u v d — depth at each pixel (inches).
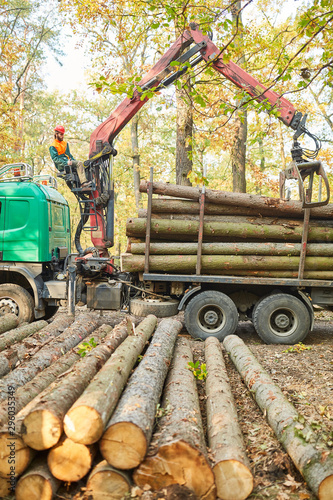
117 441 113.4
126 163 1141.7
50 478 114.0
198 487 111.5
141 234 295.1
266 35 524.1
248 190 1050.7
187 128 421.7
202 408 171.5
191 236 295.9
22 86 1116.5
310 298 295.0
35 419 115.2
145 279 284.0
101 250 342.3
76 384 141.1
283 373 215.8
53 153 340.2
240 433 132.6
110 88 172.9
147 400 132.0
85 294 312.5
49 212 311.0
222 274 293.1
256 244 290.0
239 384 199.9
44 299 304.8
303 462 119.2
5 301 291.4
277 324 288.0
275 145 922.7
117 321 330.0
